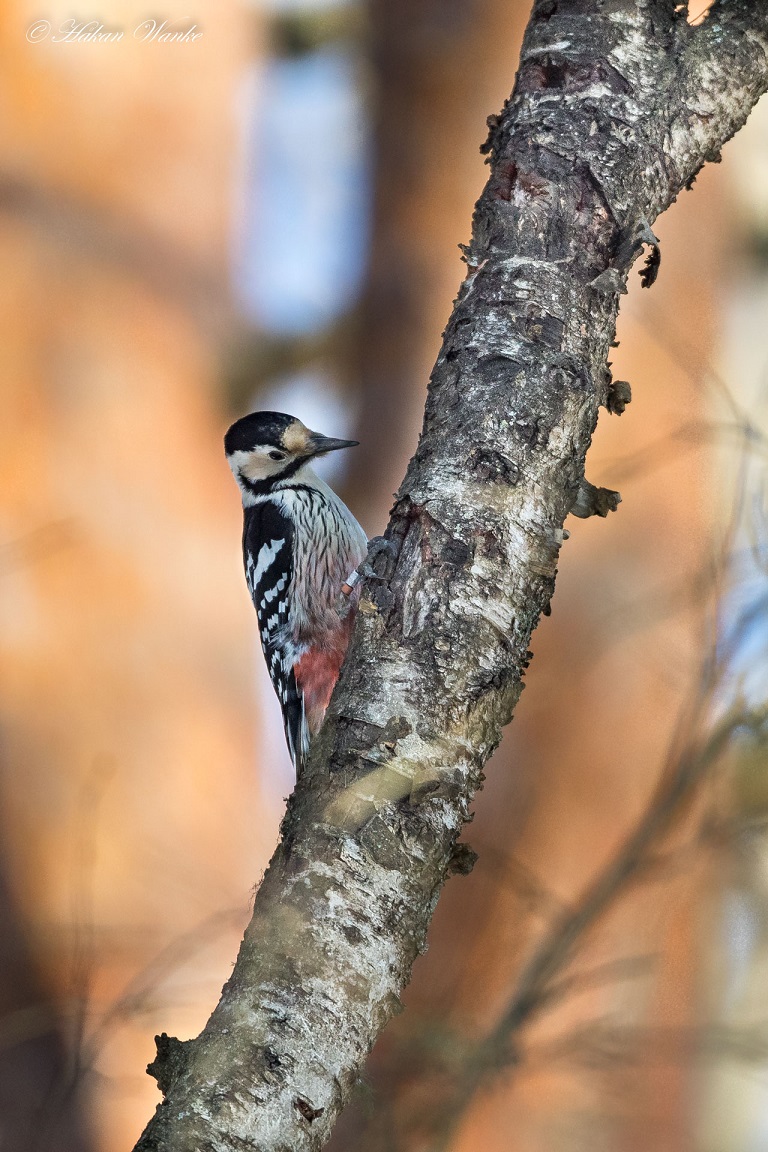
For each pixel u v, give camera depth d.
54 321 14.58
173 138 14.53
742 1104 12.59
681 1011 11.73
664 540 11.98
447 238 13.73
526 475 4.95
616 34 5.40
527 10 13.56
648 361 12.13
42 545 14.18
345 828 4.46
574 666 12.41
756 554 7.95
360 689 4.77
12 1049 12.27
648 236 5.24
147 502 14.68
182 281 14.63
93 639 14.57
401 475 13.76
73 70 14.40
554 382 5.04
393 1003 4.36
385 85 13.81
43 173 14.48
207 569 14.73
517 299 5.15
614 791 12.40
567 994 10.02
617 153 5.27
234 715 14.66
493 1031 9.41
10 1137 11.95
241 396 14.40
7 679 14.41
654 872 9.82
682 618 11.20
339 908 4.35
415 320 13.78
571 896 12.30
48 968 13.13
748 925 11.90
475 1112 12.27
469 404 5.06
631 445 12.09
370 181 13.98
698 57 5.41
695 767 8.61
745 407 11.98
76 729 14.40
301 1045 4.16
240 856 13.96
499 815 12.62
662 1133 12.29
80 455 14.63
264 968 4.30
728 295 12.89
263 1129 4.04
